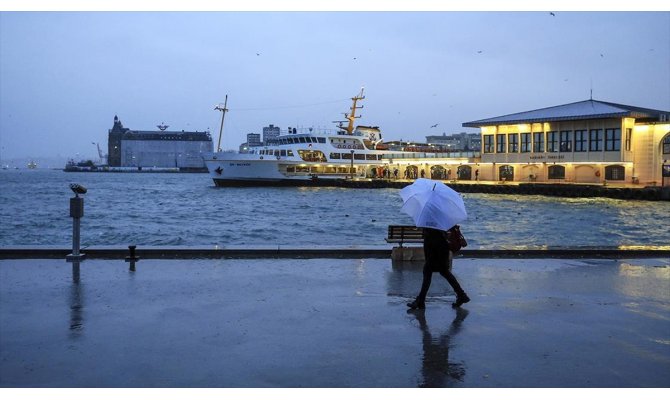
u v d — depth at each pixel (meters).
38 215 50.50
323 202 67.00
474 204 61.31
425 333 7.68
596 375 6.21
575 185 68.62
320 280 10.98
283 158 91.81
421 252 12.99
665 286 10.75
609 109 72.81
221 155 92.25
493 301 9.54
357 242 31.70
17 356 6.59
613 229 38.50
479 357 6.75
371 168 103.19
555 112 79.31
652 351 7.02
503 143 83.88
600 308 9.12
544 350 7.02
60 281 10.63
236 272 11.66
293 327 7.88
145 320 8.12
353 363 6.49
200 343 7.13
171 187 124.81
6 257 13.02
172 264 12.43
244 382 5.91
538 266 12.73
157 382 5.88
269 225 40.97
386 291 10.16
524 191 73.25
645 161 70.69
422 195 9.09
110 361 6.45
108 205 64.19
